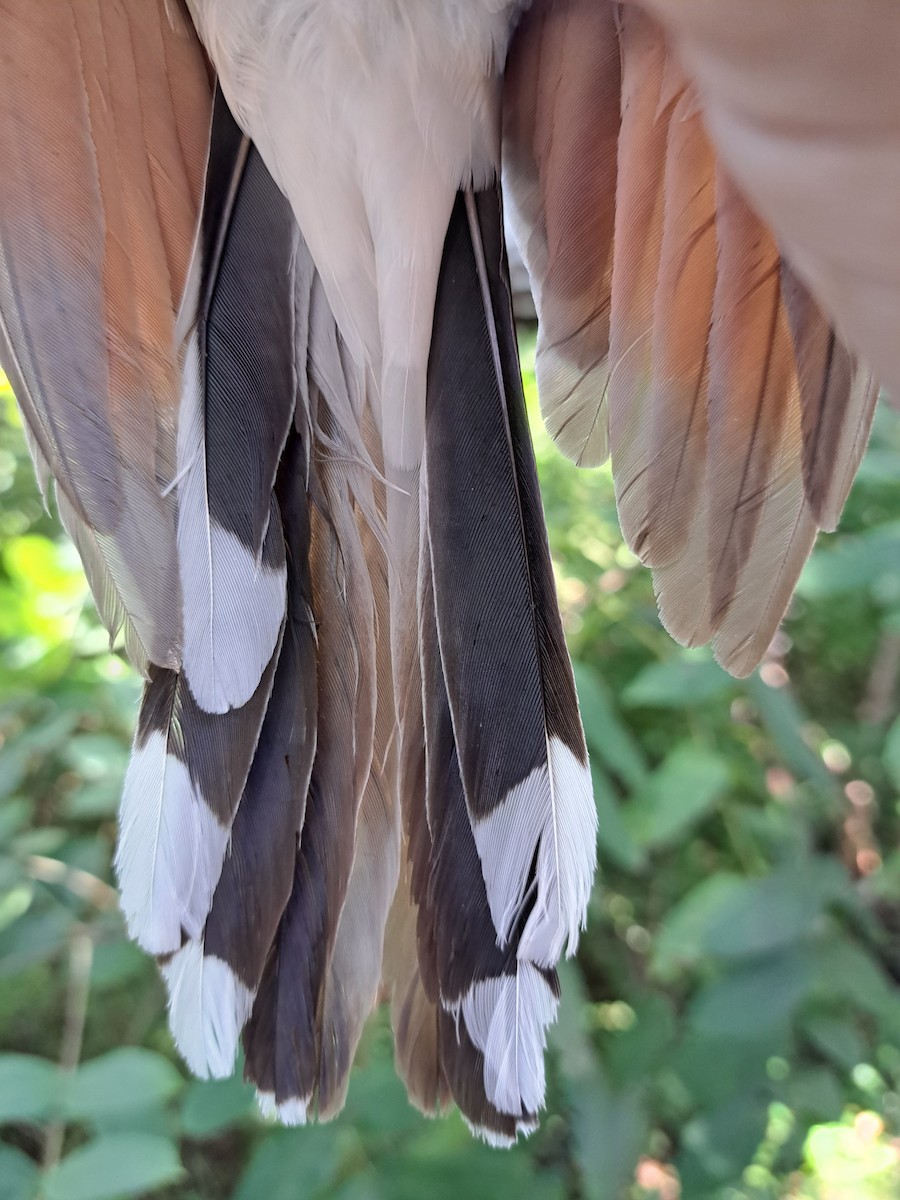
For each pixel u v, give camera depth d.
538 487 0.16
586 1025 0.29
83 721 0.33
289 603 0.16
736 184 0.14
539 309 0.17
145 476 0.16
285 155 0.16
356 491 0.16
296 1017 0.15
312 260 0.17
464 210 0.16
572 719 0.15
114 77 0.16
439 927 0.15
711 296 0.16
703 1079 0.26
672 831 0.27
